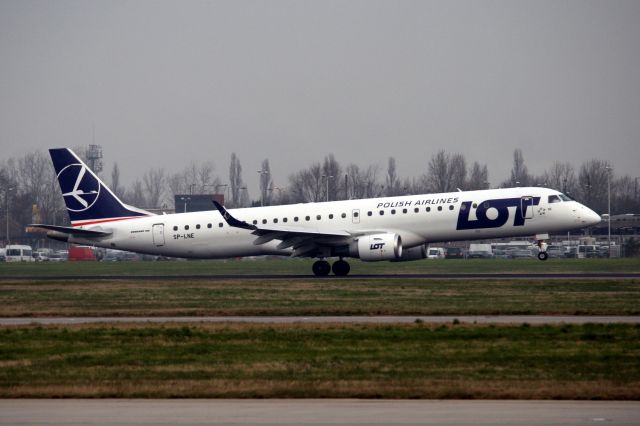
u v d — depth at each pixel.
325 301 155.75
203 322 129.88
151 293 178.38
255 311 142.50
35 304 161.00
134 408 69.38
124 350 101.62
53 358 96.12
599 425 61.72
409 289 176.38
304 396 74.44
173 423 63.28
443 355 94.31
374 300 155.88
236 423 63.16
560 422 62.66
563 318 128.75
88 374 86.00
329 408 68.88
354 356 94.69
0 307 156.50
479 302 149.38
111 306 155.25
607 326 113.75
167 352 99.69
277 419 64.50
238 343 105.62
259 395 74.56
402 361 91.00
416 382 79.19
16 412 67.88
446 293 166.62
